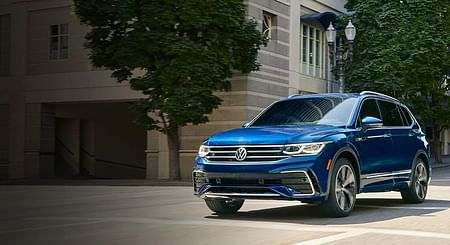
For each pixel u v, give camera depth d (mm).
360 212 10469
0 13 33938
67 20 31969
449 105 38250
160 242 7648
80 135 35344
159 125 26641
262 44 24625
